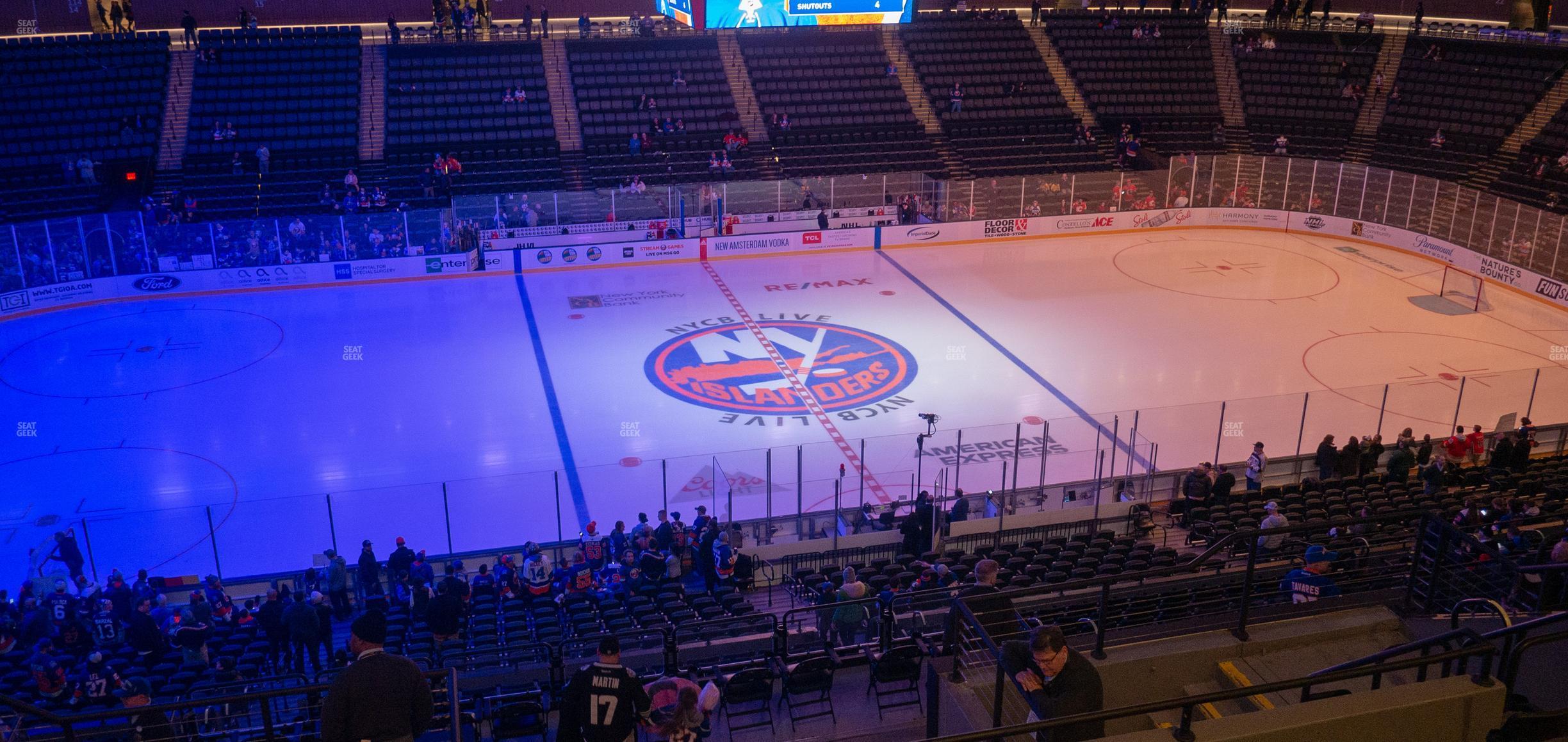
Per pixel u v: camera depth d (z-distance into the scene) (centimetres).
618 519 2320
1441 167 4734
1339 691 772
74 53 4388
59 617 1800
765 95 4972
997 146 4941
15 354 3194
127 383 3005
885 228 4419
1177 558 1698
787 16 4978
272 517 2145
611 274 4078
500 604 1895
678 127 4719
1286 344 3325
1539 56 4794
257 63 4572
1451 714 652
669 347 3312
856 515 2202
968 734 576
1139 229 4703
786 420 2803
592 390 2992
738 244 4288
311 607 1678
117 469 2517
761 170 4666
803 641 1502
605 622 1662
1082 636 945
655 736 1027
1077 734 696
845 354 3259
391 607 1838
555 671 1320
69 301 3612
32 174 4069
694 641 1519
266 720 787
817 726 1209
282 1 4894
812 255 4347
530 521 2272
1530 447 2306
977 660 918
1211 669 906
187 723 1187
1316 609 959
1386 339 3366
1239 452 2525
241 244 3769
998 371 3122
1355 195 4459
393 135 4494
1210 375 3089
